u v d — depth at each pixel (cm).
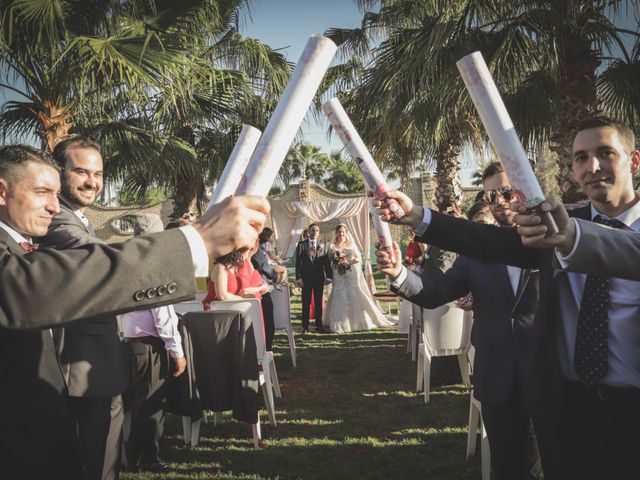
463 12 588
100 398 221
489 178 248
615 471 149
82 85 602
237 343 354
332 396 495
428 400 460
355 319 858
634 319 146
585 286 151
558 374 157
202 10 769
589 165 157
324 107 132
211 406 354
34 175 149
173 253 89
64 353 216
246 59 901
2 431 124
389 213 145
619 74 626
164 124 844
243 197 88
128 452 331
